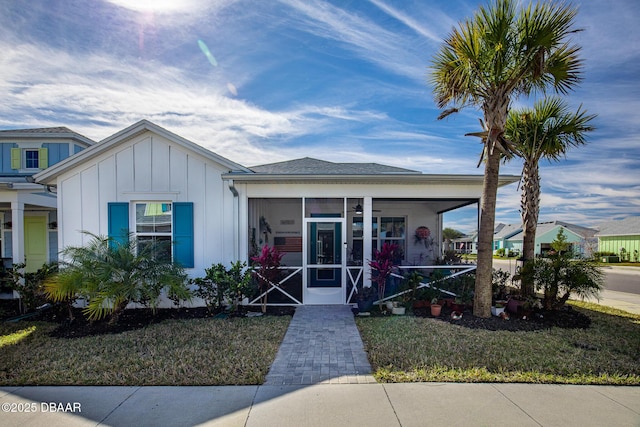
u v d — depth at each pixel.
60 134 11.93
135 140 7.60
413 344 5.04
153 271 6.28
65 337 5.51
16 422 3.08
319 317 6.72
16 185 7.69
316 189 7.80
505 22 5.49
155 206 7.75
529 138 7.86
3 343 5.21
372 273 7.66
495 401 3.41
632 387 3.74
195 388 3.74
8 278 7.66
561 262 6.75
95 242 6.79
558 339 5.25
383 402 3.40
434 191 7.88
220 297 6.92
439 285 7.39
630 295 10.50
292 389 3.70
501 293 7.43
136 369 4.20
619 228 29.67
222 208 7.65
